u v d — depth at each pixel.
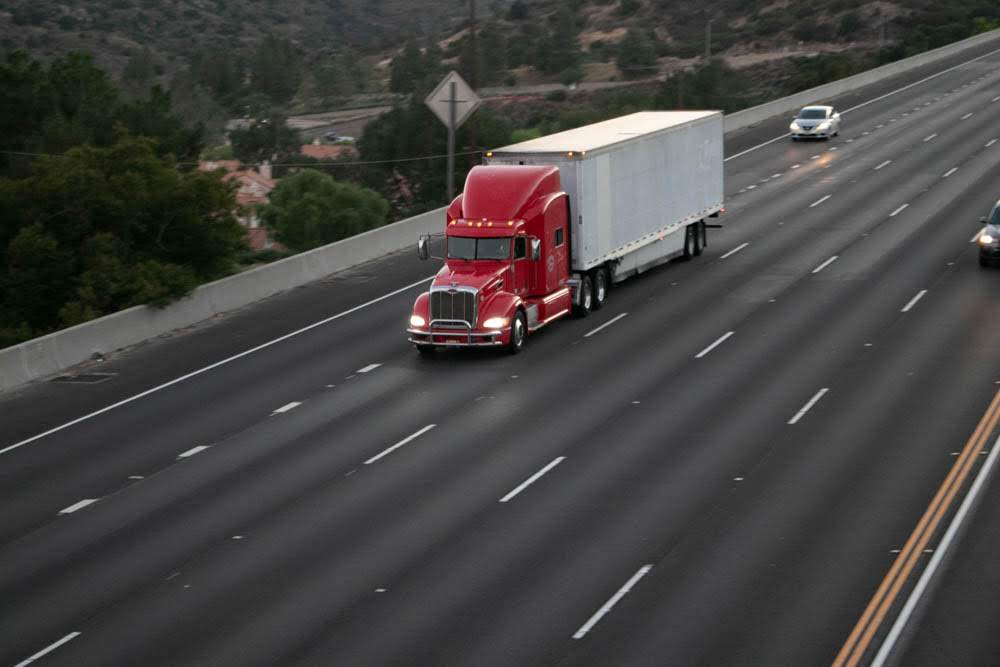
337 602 16.23
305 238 77.88
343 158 127.12
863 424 23.47
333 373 28.91
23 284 40.00
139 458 23.20
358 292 38.22
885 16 183.12
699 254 40.84
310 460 22.58
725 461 21.62
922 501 19.41
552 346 30.39
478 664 14.31
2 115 54.78
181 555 18.17
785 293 35.09
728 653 14.45
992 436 22.50
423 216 46.62
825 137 66.50
